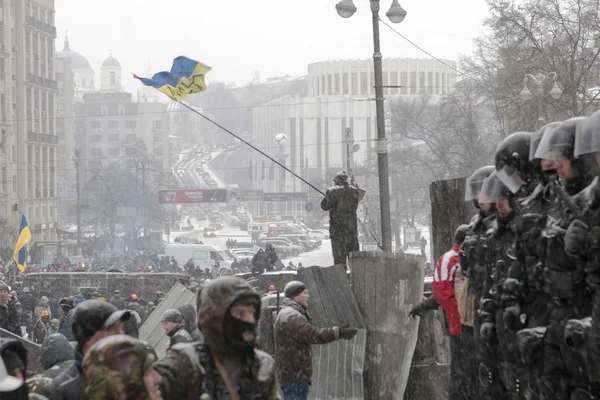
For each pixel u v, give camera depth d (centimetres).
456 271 795
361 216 8744
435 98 15200
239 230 15925
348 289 1044
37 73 10825
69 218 14238
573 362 578
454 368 815
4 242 8038
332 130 16888
